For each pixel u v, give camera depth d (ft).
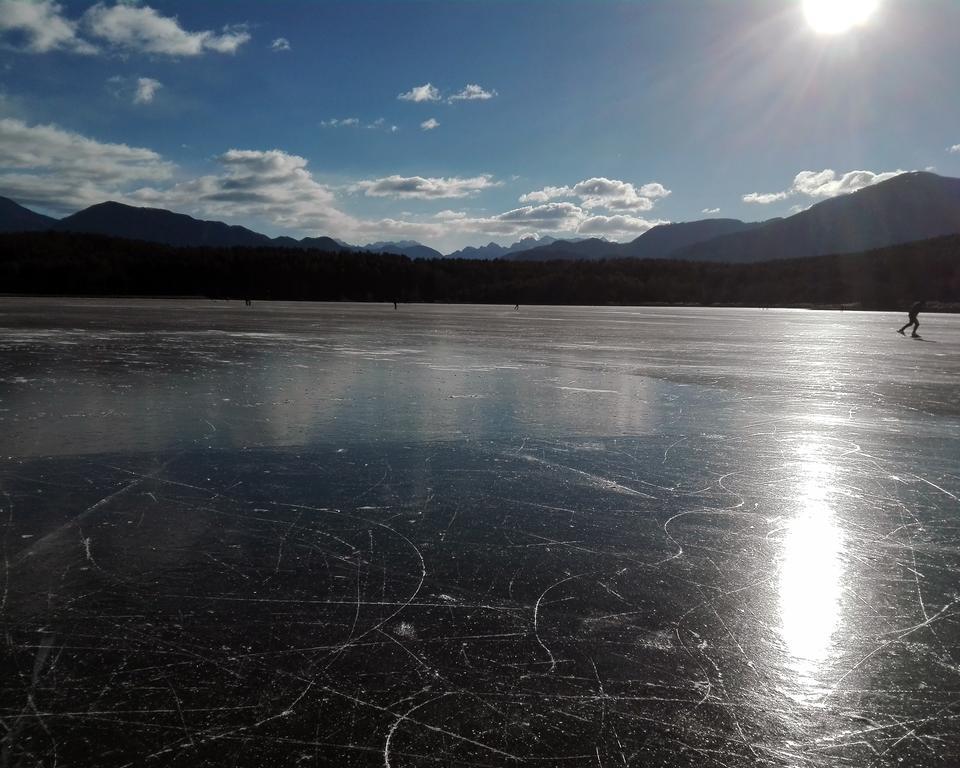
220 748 8.72
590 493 19.98
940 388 43.86
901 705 9.87
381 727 9.18
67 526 16.51
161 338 73.82
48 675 10.32
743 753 8.77
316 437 26.55
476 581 13.89
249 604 12.71
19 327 86.02
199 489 19.65
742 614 12.62
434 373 47.50
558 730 9.18
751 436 28.27
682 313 217.36
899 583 14.08
